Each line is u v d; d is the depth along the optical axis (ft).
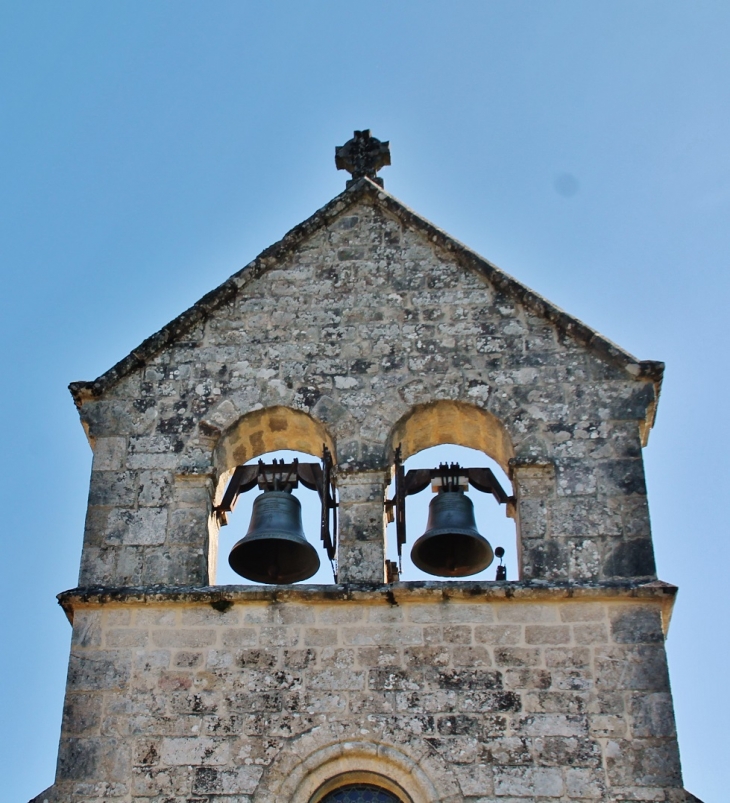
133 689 56.85
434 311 68.08
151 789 54.39
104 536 61.62
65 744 55.52
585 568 59.72
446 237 70.23
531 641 57.41
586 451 63.16
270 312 68.54
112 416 65.41
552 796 53.62
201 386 66.13
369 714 55.88
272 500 66.33
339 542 61.11
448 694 56.24
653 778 53.88
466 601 58.54
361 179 73.00
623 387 65.00
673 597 58.18
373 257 70.38
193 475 63.26
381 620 58.18
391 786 54.80
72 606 58.95
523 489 62.18
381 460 63.36
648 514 61.21
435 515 66.54
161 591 59.06
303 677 56.90
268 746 55.31
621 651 57.06
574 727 55.21
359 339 67.31
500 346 66.64
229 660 57.47
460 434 66.49
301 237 71.00
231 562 66.13
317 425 64.90
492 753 54.75
